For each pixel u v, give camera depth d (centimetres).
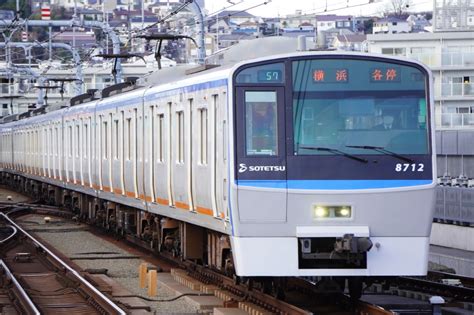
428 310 3728
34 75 13038
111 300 3744
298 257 3356
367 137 3375
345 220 3344
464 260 5625
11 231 7281
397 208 3359
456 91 11675
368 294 4300
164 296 4125
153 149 4928
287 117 3366
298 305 3688
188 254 4503
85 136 7025
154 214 5206
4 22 10275
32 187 11131
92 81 16988
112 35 9431
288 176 3350
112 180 6062
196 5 6259
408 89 3400
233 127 3362
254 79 3378
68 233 7188
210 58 4347
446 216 6769
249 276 3359
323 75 3384
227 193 3425
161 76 5312
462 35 12025
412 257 3372
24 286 4325
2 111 18025
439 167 8694
